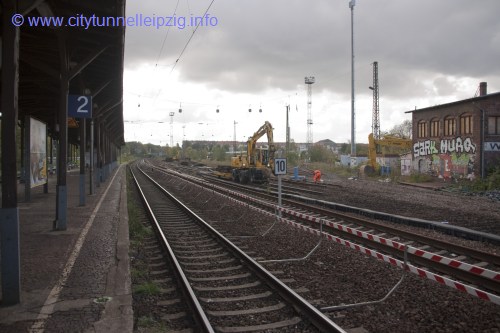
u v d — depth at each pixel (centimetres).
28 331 533
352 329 560
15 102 618
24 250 959
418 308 637
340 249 1009
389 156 4788
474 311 623
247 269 860
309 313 593
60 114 1188
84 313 593
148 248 1074
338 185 3030
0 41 682
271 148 3338
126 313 595
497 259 894
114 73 1662
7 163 618
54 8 998
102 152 3303
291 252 995
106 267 823
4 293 621
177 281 782
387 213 1652
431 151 3622
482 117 3019
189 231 1305
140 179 4138
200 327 568
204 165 8088
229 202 1977
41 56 1419
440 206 1866
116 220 1393
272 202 2041
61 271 792
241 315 615
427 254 667
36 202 1830
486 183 2584
